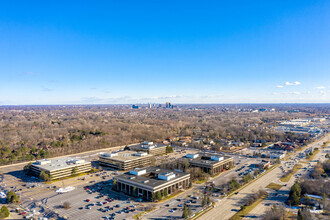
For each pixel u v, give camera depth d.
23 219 196.25
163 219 197.62
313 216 196.00
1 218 194.00
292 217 199.50
